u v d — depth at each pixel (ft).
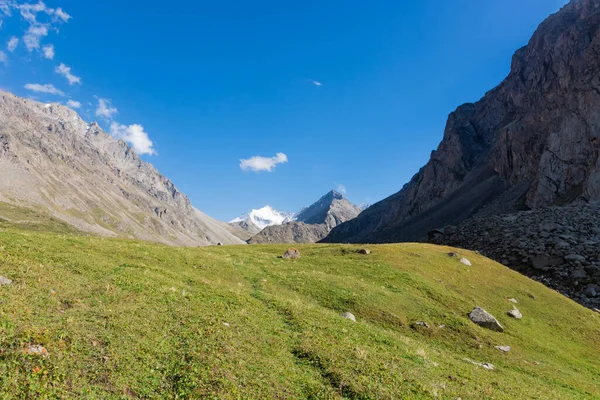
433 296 134.21
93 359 48.19
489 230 281.74
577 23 593.42
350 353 64.75
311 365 59.41
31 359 44.27
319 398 50.21
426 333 106.01
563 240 236.02
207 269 124.57
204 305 75.10
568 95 494.18
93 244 119.55
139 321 61.11
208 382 48.24
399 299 124.26
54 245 103.81
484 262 191.31
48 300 61.82
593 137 409.08
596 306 180.04
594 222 253.24
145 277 86.53
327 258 174.40
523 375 87.61
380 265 161.38
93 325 56.18
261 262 155.33
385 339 80.12
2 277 65.62
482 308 132.16
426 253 187.21
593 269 203.00
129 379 46.29
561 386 86.48
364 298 118.73
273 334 68.39
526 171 582.35
